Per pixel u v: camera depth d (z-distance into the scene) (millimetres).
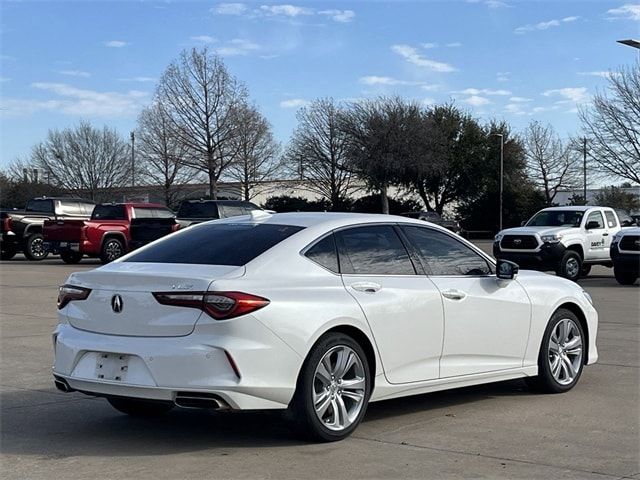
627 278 20969
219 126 50375
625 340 11273
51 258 30141
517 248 21656
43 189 54469
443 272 7160
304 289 6039
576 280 21953
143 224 25172
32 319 13211
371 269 6625
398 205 59031
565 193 73625
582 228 21953
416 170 54750
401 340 6574
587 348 8344
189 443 6156
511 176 59969
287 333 5781
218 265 6070
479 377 7277
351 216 6895
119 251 26109
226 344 5555
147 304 5781
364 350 6391
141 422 6844
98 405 7508
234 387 5547
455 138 59656
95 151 57344
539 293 7844
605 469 5488
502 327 7438
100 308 6027
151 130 51906
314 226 6551
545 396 7852
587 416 7008
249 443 6133
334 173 58562
